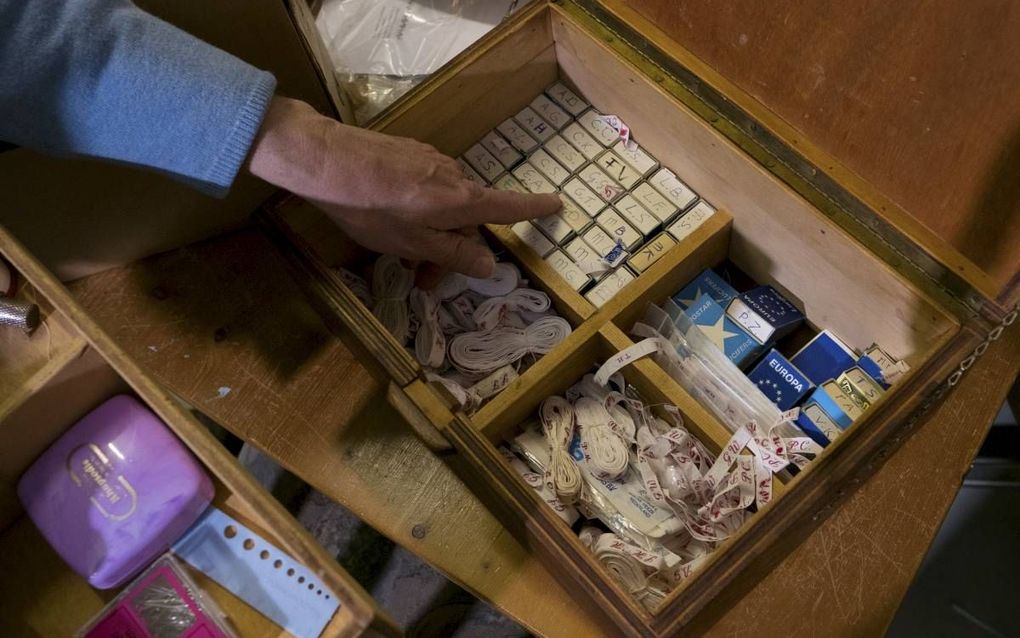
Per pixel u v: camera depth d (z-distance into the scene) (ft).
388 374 2.39
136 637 2.00
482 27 3.43
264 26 2.61
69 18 1.91
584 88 3.18
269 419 2.78
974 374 2.64
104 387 2.09
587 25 2.89
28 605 2.08
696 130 2.74
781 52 2.41
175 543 2.09
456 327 2.92
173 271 2.99
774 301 2.95
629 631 2.08
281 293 2.96
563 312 2.93
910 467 2.53
